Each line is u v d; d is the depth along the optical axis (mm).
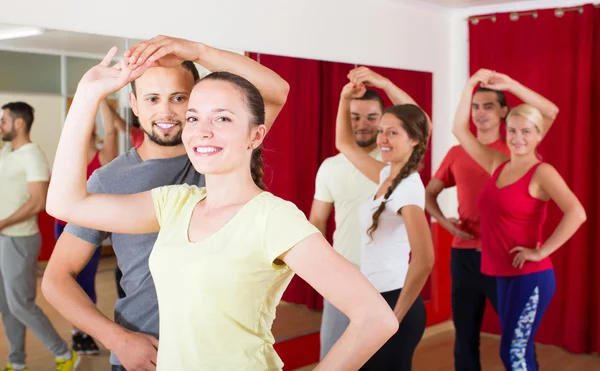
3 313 2486
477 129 4172
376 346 1250
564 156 4094
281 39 3459
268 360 1355
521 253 3551
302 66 3512
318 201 3467
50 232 2600
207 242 1313
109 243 2326
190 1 3057
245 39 3293
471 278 3883
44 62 2564
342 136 3594
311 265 1265
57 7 2609
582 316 4066
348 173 3506
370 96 3828
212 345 1285
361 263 3441
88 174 2584
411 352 3143
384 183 3414
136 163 2170
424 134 3494
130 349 1903
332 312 3277
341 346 1263
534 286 3533
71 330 2676
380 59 4039
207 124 1350
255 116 1401
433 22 4445
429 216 4355
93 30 2730
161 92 2221
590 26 3973
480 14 4430
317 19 3639
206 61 2029
